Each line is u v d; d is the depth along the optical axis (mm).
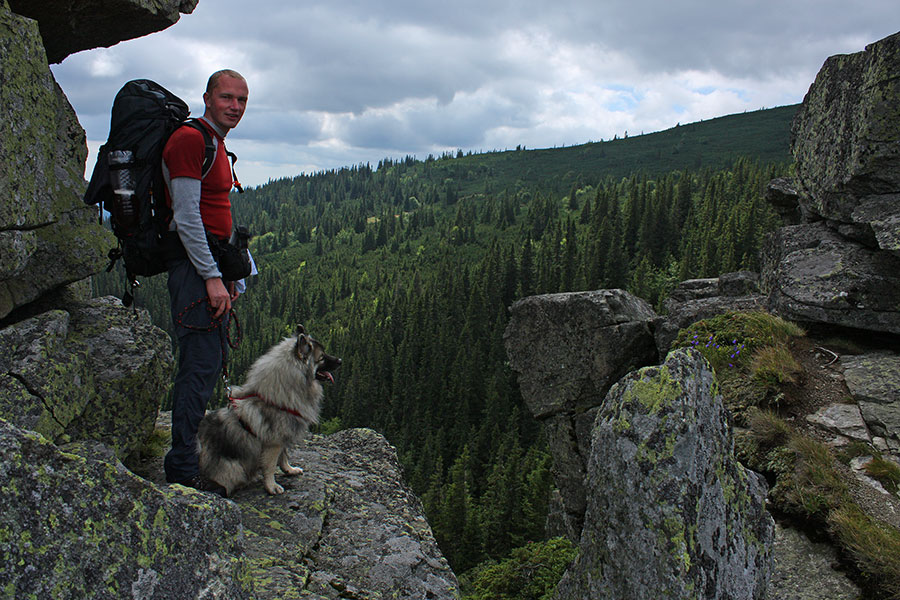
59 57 5297
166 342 5238
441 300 122000
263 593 3547
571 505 12750
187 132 3602
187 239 3676
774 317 8516
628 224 129125
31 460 1726
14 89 3764
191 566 2152
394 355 109438
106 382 4445
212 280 3818
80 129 4852
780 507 5164
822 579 4449
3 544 1550
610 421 3529
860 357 7258
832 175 8859
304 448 6160
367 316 158375
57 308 4812
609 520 3342
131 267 3881
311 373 4680
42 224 4062
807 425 6156
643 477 3211
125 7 4738
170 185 3639
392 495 5473
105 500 1901
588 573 3428
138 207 3613
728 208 119688
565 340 12219
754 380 6965
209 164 3734
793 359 7273
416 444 79375
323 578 3963
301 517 4598
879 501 4922
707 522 3189
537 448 61469
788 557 4715
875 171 7914
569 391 12203
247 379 4762
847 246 8492
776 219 92000
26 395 3613
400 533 4750
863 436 5793
